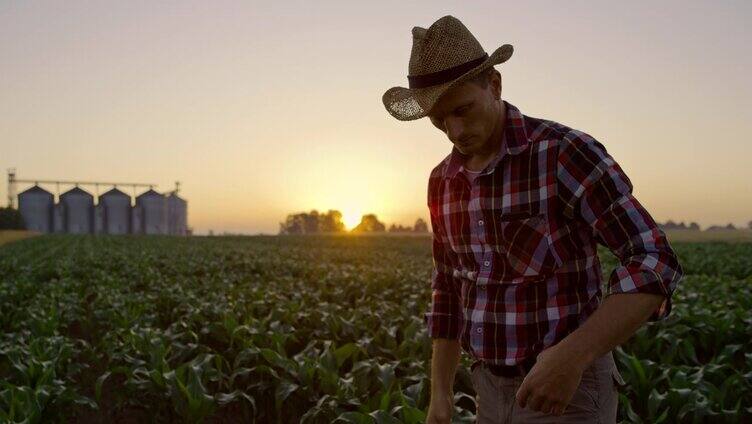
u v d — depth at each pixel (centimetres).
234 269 2284
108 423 624
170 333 750
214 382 632
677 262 186
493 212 211
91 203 14362
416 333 686
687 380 516
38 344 681
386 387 516
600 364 208
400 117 221
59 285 1399
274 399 606
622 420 491
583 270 205
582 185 195
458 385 589
